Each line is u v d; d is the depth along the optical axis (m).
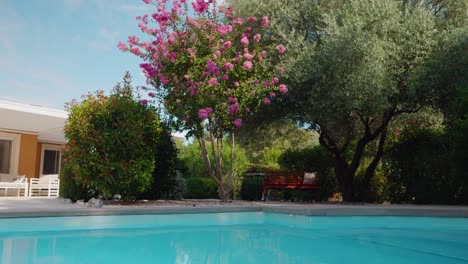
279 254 4.42
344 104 9.20
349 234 6.00
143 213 6.38
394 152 11.74
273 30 10.26
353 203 10.40
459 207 8.12
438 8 11.18
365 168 12.54
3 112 11.97
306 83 9.54
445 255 4.47
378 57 9.08
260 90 8.55
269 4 10.34
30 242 4.89
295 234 5.94
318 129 11.12
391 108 10.25
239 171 13.06
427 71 9.15
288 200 12.46
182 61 8.36
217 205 7.99
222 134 9.34
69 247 4.63
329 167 12.61
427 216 6.82
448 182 10.67
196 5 8.59
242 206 7.32
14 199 9.73
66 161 8.08
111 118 7.90
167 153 9.52
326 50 9.20
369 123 10.95
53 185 12.43
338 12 10.22
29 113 12.02
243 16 10.52
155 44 8.85
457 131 8.99
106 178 7.73
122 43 8.93
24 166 14.63
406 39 9.62
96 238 5.29
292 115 10.14
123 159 7.97
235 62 8.73
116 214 6.21
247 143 13.02
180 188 10.43
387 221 6.86
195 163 13.98
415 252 4.64
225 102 8.38
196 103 8.24
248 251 4.58
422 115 11.34
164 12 8.52
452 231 6.40
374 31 9.65
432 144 10.95
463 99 8.66
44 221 5.75
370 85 8.91
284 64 9.48
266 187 11.74
